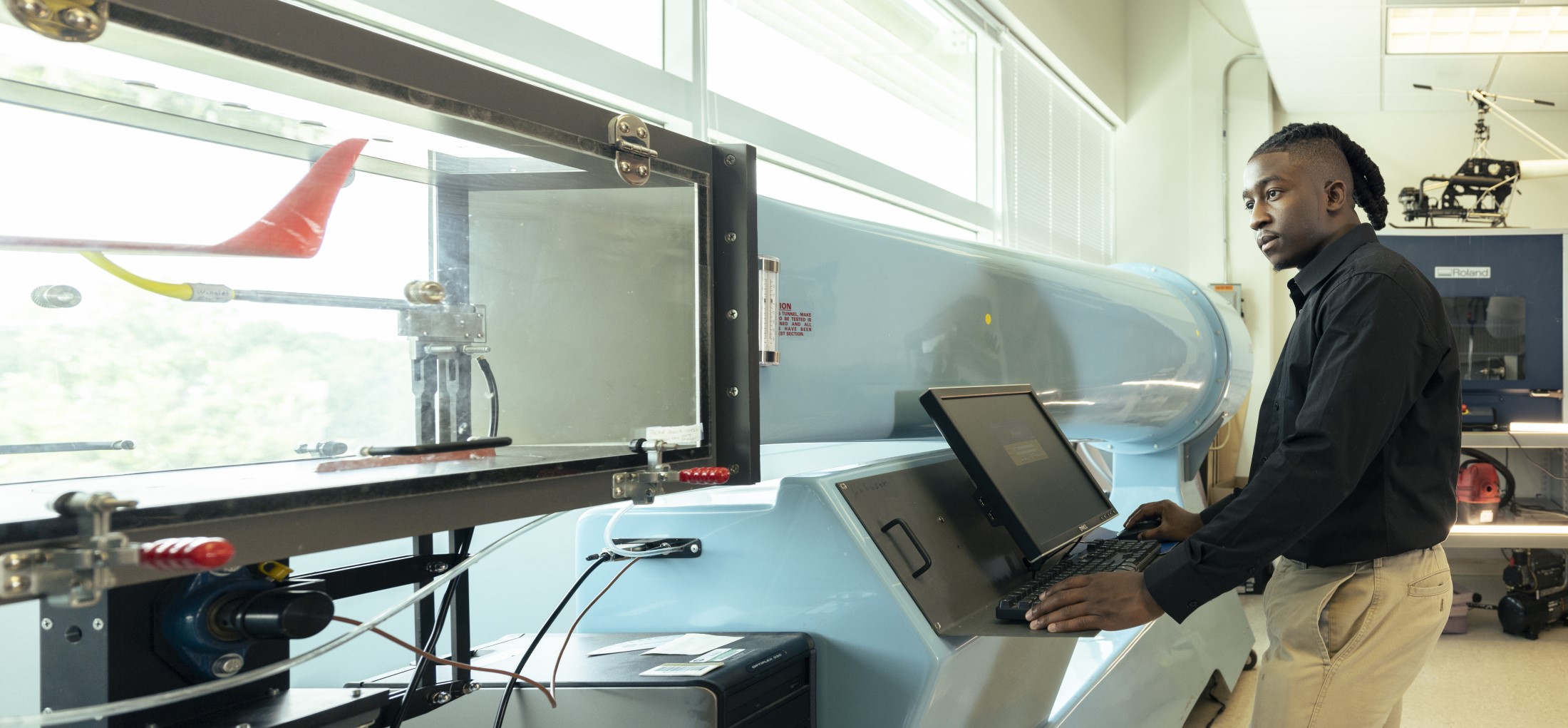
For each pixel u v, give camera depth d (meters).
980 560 1.46
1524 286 4.39
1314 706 1.26
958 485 1.57
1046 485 1.47
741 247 1.02
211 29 0.61
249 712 0.80
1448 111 5.06
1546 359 4.38
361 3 1.44
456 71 0.77
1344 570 1.25
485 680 1.17
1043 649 1.63
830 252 1.45
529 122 0.82
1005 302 1.85
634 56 2.15
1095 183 4.99
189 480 0.68
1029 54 4.02
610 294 0.99
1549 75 4.44
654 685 1.11
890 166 2.97
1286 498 1.12
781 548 1.34
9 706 1.05
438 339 0.89
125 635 0.74
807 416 1.43
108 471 0.68
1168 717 2.22
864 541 1.28
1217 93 5.02
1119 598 1.14
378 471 0.75
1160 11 5.16
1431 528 1.23
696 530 1.41
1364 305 1.17
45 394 0.65
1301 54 4.29
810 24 2.83
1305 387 1.29
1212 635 2.68
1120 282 2.32
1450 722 2.67
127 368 0.69
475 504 0.78
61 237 0.64
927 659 1.23
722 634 1.35
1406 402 1.17
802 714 1.26
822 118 2.88
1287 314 5.10
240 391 0.75
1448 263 4.46
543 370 0.96
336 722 0.82
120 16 0.57
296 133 0.76
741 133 2.30
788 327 1.38
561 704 1.14
